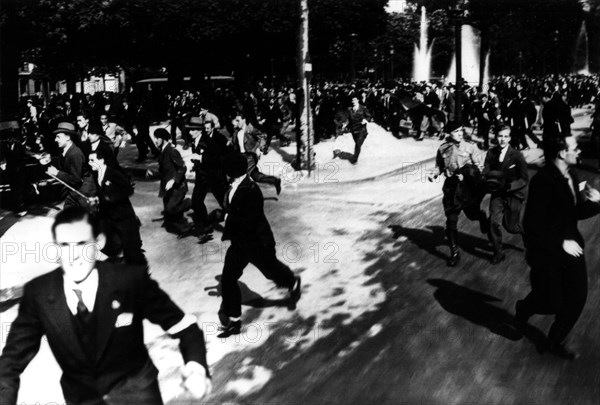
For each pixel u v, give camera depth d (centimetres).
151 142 2147
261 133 2020
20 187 1264
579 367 546
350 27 4156
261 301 768
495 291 765
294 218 1223
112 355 310
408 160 1945
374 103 2984
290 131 2819
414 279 826
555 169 564
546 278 565
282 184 1625
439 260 905
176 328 322
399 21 9250
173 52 3784
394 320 684
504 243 974
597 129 1670
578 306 558
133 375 318
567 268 560
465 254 930
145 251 1005
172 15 3397
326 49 4544
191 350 319
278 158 2073
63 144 838
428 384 527
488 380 529
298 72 1753
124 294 311
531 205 568
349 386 531
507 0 4059
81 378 310
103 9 3117
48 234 1077
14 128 1535
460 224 1125
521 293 753
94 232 307
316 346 623
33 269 877
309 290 800
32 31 2716
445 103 2636
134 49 3631
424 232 1073
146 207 1373
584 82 4434
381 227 1125
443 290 776
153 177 1828
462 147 870
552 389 507
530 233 569
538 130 2630
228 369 579
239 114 1808
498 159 848
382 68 9706
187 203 1087
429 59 9706
